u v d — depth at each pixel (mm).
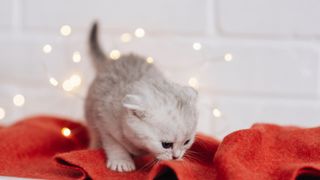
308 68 702
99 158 520
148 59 662
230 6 702
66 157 484
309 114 705
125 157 542
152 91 533
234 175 430
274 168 466
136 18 715
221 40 708
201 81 712
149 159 563
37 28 722
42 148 589
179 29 711
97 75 629
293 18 700
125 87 557
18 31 723
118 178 483
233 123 712
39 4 718
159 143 517
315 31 699
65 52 722
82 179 472
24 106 730
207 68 712
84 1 717
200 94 713
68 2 717
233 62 708
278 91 708
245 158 467
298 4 698
